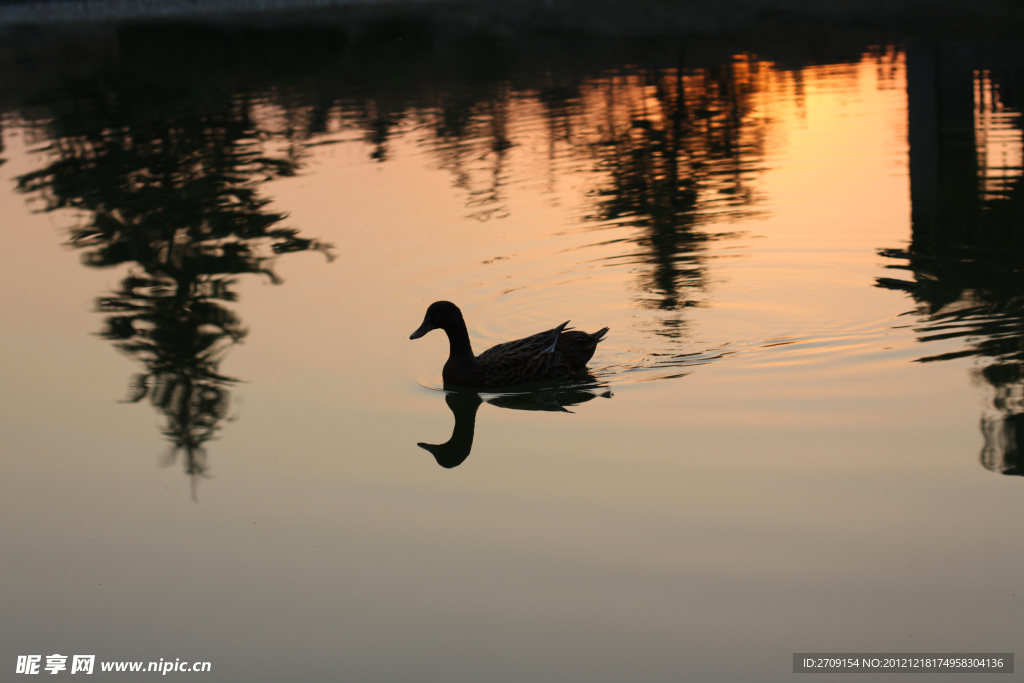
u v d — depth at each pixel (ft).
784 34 106.32
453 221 49.52
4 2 142.51
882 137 61.98
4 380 33.53
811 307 36.83
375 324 37.14
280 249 46.26
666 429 27.94
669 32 113.19
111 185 60.70
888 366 31.01
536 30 118.93
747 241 44.86
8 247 49.06
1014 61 78.84
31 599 22.07
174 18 131.54
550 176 57.93
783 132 65.36
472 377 31.78
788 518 23.11
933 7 111.75
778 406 28.84
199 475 26.86
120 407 31.24
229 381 32.71
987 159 54.85
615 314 37.58
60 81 100.48
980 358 31.07
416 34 116.78
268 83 95.66
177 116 81.30
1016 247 41.19
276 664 19.65
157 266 45.06
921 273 39.22
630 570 21.65
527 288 40.63
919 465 25.03
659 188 54.29
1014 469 24.50
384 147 66.85
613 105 77.77
